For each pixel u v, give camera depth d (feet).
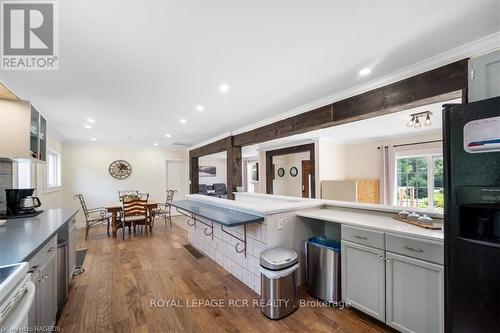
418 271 5.24
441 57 5.84
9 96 6.82
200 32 4.97
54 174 16.97
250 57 6.04
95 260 10.98
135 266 10.22
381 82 7.20
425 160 16.25
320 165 18.12
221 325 6.19
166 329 6.04
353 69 6.70
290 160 26.73
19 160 8.00
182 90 8.16
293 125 10.69
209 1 4.07
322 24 4.76
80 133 15.85
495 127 3.50
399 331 5.61
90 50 5.57
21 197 8.43
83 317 6.54
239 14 4.42
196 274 9.37
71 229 8.66
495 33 4.96
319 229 8.92
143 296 7.66
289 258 6.82
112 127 14.03
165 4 4.12
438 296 4.93
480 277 3.68
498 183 3.47
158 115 11.42
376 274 5.98
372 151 18.93
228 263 9.65
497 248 3.52
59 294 6.91
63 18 4.45
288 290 6.60
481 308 3.67
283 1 4.10
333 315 6.58
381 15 4.48
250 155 30.37
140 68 6.52
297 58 6.08
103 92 8.25
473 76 4.36
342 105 8.52
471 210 3.92
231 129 15.03
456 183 3.90
